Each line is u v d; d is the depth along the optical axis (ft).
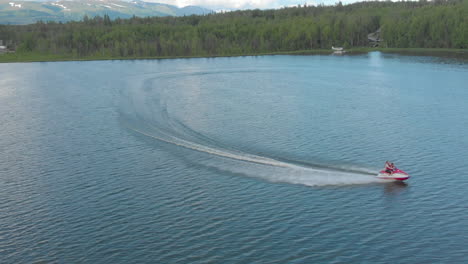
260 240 126.21
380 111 279.08
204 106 302.66
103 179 174.09
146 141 220.64
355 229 130.72
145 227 135.33
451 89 359.25
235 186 161.68
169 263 117.08
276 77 469.98
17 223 140.26
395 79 428.15
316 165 179.52
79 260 119.75
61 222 140.05
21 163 196.54
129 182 169.89
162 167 183.62
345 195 152.46
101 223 138.72
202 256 119.55
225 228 133.18
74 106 320.70
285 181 164.35
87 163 193.16
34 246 127.03
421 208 142.72
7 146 223.10
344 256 117.70
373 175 168.66
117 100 338.34
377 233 128.26
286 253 119.65
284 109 288.10
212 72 532.73
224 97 340.39
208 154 196.24
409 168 176.24
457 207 142.72
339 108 289.74
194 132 232.12
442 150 196.65
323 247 122.01
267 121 253.44
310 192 155.02
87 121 270.26
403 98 324.19
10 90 412.98
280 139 215.51
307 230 130.72
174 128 241.96
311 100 321.52
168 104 312.71
